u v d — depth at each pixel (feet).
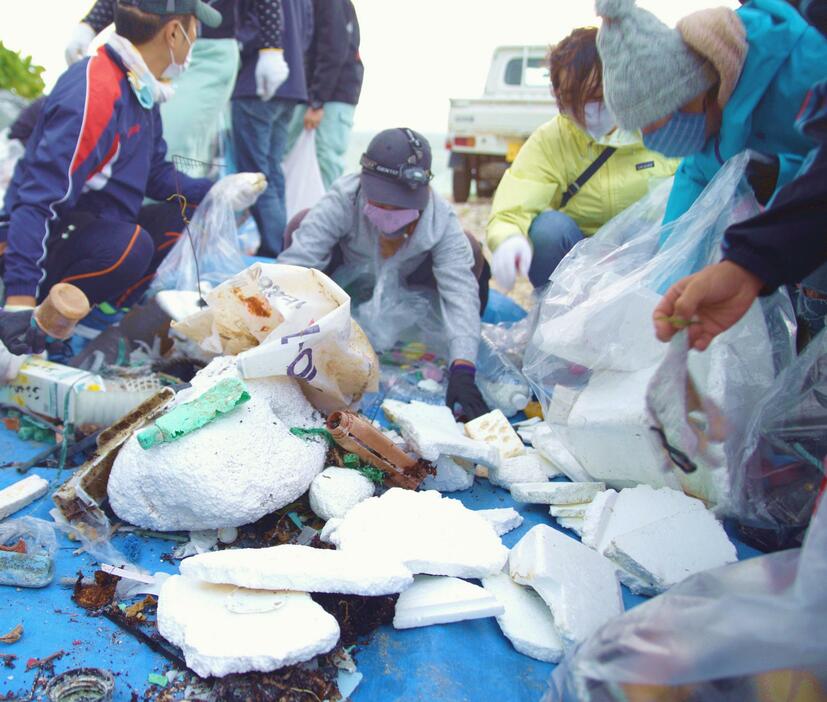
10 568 5.29
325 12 15.39
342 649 4.86
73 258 9.39
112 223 9.52
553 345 7.07
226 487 5.64
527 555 5.54
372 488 6.37
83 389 7.04
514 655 5.09
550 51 8.86
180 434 5.66
